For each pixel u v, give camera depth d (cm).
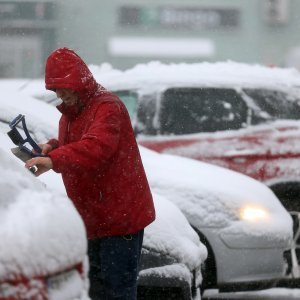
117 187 1244
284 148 2359
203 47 10350
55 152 1165
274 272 1758
